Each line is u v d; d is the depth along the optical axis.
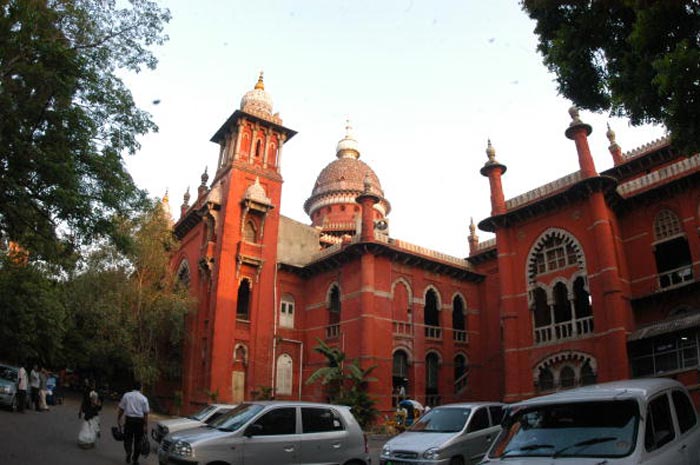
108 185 12.55
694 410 6.90
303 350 33.84
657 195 25.44
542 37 12.59
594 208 24.75
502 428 6.72
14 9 10.52
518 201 28.59
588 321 24.39
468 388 33.47
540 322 28.11
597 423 5.98
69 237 12.83
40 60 11.19
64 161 11.43
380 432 25.39
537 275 27.22
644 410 5.81
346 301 31.44
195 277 33.28
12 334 26.12
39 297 26.34
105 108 12.57
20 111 10.93
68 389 38.59
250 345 30.69
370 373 28.62
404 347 31.09
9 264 24.09
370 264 30.61
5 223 12.60
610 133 33.81
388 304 30.86
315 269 34.69
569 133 26.16
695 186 24.11
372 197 31.78
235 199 32.38
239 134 33.97
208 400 28.06
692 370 20.50
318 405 10.88
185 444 9.41
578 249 25.39
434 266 33.97
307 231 38.97
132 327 28.89
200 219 34.53
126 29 12.98
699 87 8.82
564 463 5.47
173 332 29.91
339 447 10.56
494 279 35.66
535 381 25.62
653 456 5.51
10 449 12.41
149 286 30.09
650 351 22.45
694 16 9.45
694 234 23.75
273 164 34.97
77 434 16.06
